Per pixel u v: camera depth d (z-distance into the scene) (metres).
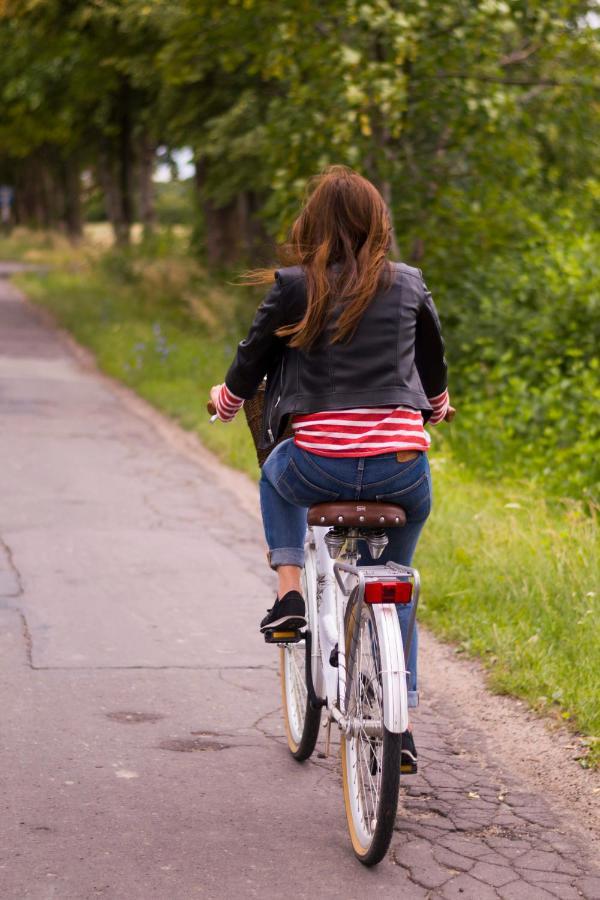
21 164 198.75
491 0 36.09
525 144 40.28
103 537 24.14
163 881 10.39
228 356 52.16
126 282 89.12
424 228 40.56
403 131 39.97
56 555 22.52
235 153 53.16
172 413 40.84
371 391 10.48
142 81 64.81
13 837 11.12
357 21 37.09
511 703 15.16
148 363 50.72
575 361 33.53
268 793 12.48
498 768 13.22
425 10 36.97
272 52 39.59
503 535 21.45
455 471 28.94
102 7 66.31
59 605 19.28
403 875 10.65
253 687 15.84
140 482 30.12
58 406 42.78
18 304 88.38
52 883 10.24
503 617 17.75
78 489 28.89
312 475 10.59
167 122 68.06
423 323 10.86
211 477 31.22
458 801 12.30
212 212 76.19
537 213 42.94
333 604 11.93
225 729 14.31
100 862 10.70
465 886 10.45
